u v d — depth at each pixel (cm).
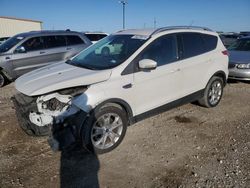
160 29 472
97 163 370
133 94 410
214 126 493
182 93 498
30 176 339
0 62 801
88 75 378
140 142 428
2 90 779
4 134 447
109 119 394
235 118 534
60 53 914
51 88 353
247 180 330
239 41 957
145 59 406
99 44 500
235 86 803
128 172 349
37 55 864
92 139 379
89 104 362
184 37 498
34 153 392
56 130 361
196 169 354
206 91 559
